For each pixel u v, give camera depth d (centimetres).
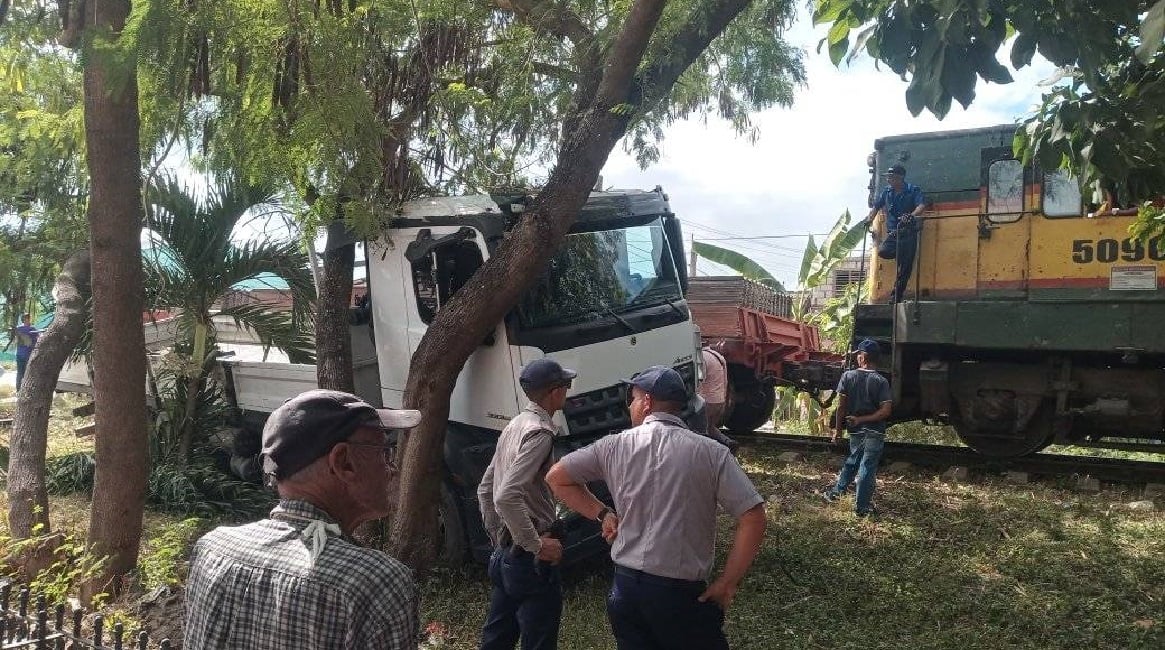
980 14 371
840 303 1448
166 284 880
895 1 413
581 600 638
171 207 866
